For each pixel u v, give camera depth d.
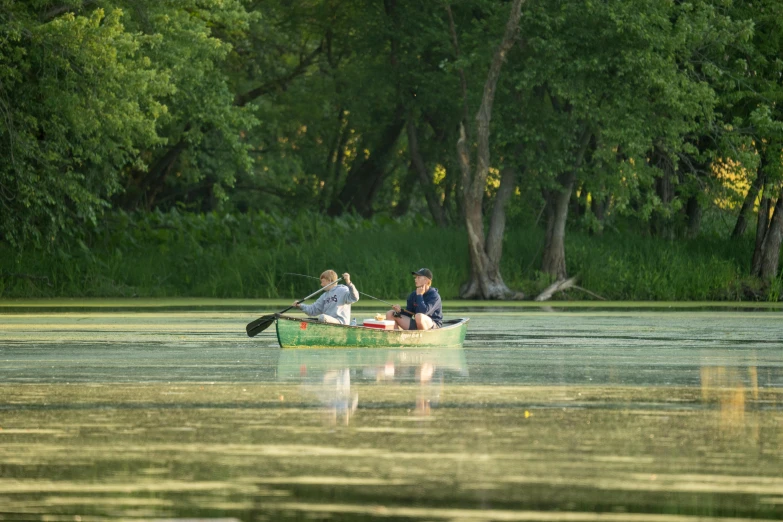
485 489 26.11
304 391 43.72
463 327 66.94
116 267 136.50
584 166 130.00
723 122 133.75
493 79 126.62
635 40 122.00
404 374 50.12
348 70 169.75
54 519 23.53
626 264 137.75
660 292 134.38
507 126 131.25
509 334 77.56
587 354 61.19
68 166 117.56
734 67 132.50
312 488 26.20
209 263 139.12
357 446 31.36
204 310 108.44
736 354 61.66
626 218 148.38
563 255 136.50
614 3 121.69
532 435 33.22
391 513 23.89
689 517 23.67
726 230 154.38
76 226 141.38
